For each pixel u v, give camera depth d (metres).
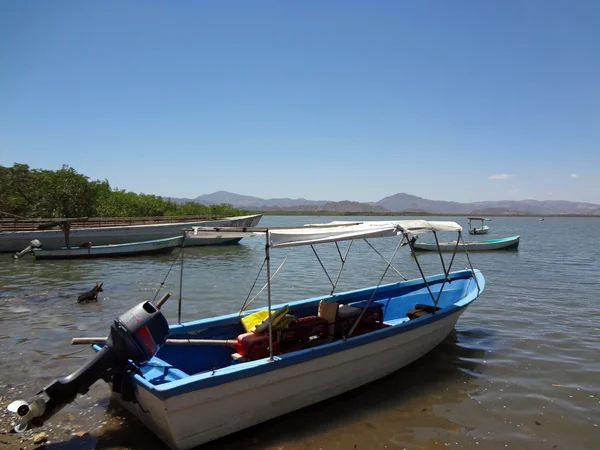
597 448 5.62
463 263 24.25
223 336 7.80
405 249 33.12
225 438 5.84
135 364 5.80
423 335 8.35
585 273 20.08
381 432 6.01
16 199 37.12
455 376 7.88
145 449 5.55
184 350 7.17
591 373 7.95
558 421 6.29
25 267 21.23
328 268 22.34
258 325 6.94
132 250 25.22
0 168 38.16
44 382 7.35
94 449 5.52
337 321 7.64
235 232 6.77
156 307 6.29
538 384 7.52
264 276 19.27
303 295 15.14
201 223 32.19
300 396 6.50
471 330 10.55
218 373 5.55
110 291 15.33
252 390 5.89
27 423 5.26
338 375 6.93
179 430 5.38
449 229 8.61
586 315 11.96
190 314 12.31
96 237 28.16
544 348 9.27
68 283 16.94
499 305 13.18
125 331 5.59
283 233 6.42
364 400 6.98
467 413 6.54
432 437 5.88
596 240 45.97
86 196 40.25
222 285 16.84
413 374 7.98
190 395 5.31
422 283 11.19
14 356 8.52
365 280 18.59
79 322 11.09
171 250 27.06
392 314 10.27
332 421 6.31
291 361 6.16
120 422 6.19
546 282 17.47
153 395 5.24
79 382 5.48
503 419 6.36
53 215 36.84
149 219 35.06
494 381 7.66
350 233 6.91
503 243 31.05
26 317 11.54
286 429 6.09
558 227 94.12
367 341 7.09
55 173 39.72
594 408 6.67
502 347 9.34
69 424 6.12
